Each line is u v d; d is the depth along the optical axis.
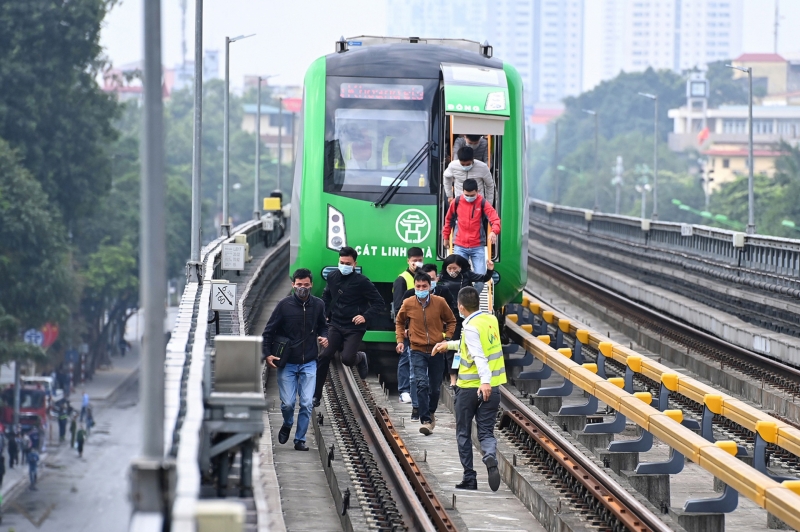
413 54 55.41
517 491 36.88
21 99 163.50
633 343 68.50
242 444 26.58
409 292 45.75
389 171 53.97
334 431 40.94
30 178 153.75
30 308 150.12
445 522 31.38
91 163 173.38
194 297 39.62
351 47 57.19
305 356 40.09
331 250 53.44
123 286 195.50
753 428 34.53
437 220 53.66
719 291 75.81
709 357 59.38
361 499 32.38
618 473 38.56
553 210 162.38
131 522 17.19
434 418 44.41
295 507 33.84
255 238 94.12
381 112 54.22
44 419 150.12
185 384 27.72
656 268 92.94
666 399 41.25
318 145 53.91
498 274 54.00
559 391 47.94
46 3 165.50
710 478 40.84
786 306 63.94
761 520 35.97
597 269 101.62
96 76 174.75
